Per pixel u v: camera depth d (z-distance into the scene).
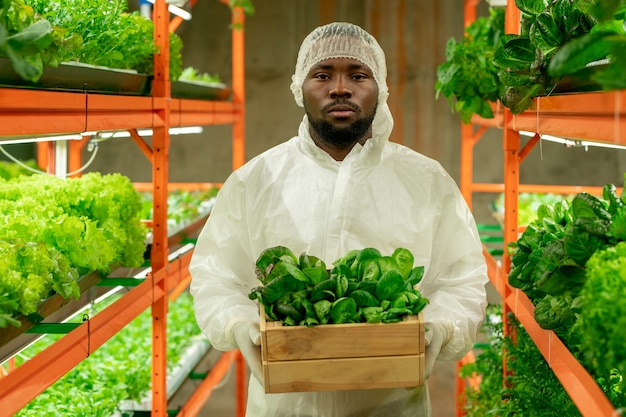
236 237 2.72
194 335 4.74
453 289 2.62
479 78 3.54
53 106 2.11
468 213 2.74
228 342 2.47
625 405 1.86
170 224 4.14
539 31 2.19
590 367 2.00
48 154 3.98
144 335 4.36
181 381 4.02
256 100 6.98
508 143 3.13
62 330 2.31
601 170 6.70
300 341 1.99
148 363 3.86
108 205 3.03
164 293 3.41
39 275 2.24
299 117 6.97
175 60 3.92
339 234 2.61
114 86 2.91
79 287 2.64
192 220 4.55
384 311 2.03
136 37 3.16
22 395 1.96
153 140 3.37
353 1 6.82
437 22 6.76
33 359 2.05
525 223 4.28
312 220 2.63
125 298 2.84
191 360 4.32
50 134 2.34
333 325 1.99
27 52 1.76
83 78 2.55
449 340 2.41
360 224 2.61
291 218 2.63
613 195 1.95
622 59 1.54
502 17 3.91
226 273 2.68
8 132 1.85
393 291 2.05
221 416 6.77
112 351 3.98
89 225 2.69
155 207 3.40
